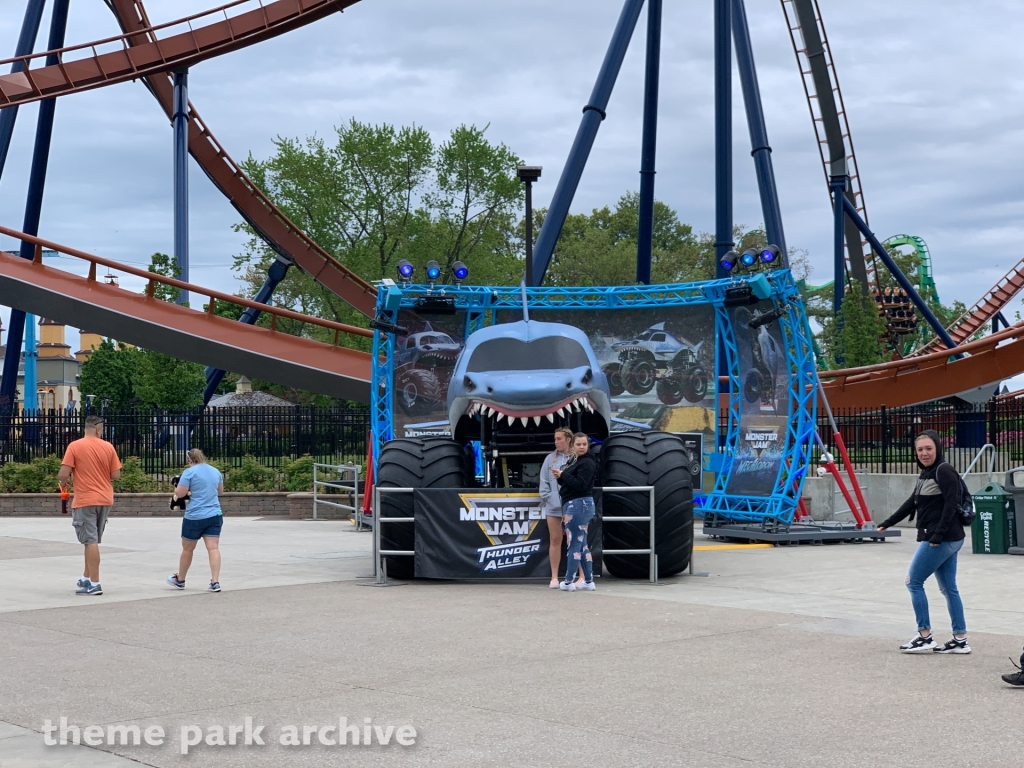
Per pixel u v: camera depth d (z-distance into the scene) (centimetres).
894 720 691
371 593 1310
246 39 4206
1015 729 668
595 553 1363
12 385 4475
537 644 963
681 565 1443
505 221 7131
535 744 644
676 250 10819
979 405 2350
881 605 1184
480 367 1485
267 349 3334
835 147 5006
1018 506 1653
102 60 4100
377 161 6419
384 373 2095
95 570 1314
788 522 1916
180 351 3309
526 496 1380
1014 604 1180
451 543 1374
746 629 1034
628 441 1458
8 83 3919
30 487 2881
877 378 3547
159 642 991
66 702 766
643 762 606
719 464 2106
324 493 2645
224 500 2733
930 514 902
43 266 3303
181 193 4256
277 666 879
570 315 2189
